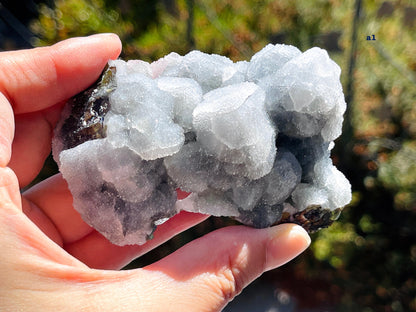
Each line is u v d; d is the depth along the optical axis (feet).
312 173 0.35
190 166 0.32
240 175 0.33
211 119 0.31
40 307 0.27
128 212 0.33
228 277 0.31
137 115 0.31
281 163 0.33
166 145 0.31
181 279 0.30
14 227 0.28
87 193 0.33
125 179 0.32
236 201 0.34
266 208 0.35
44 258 0.28
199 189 0.33
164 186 0.34
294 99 0.32
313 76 0.32
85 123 0.33
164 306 0.29
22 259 0.27
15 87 0.35
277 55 0.35
